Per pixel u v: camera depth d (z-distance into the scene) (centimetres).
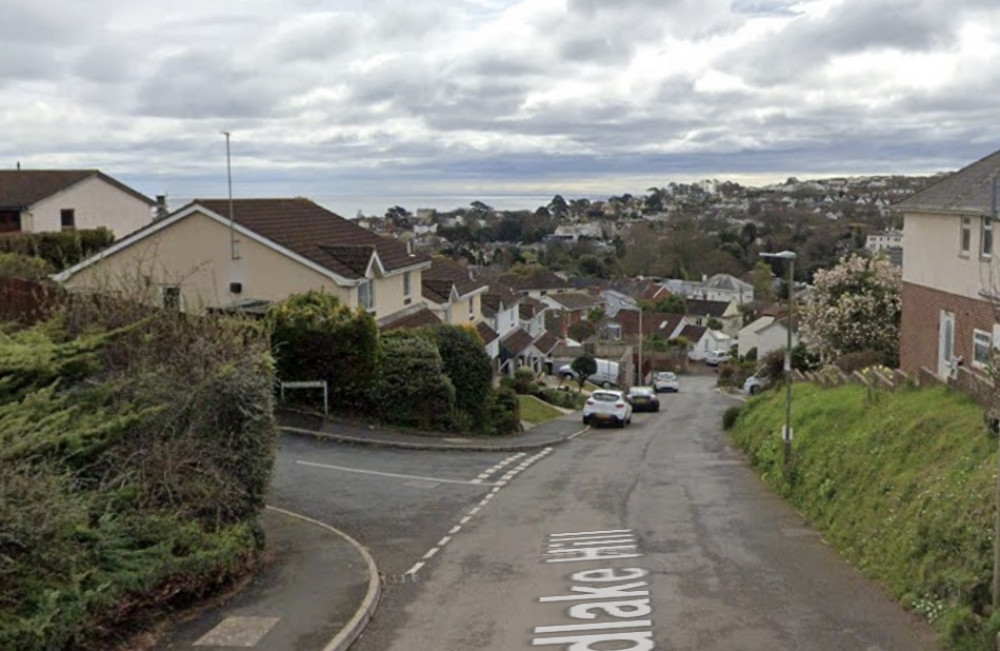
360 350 2538
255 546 1191
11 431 893
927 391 1630
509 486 1984
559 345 7888
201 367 1159
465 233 17612
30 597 770
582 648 921
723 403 5359
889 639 913
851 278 3912
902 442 1388
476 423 3006
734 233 14662
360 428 2544
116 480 975
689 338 10062
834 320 3816
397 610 1072
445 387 2744
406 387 2684
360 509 1683
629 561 1277
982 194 2269
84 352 1118
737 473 2170
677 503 1761
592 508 1722
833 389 2403
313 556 1262
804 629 953
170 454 1066
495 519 1616
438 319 3809
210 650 902
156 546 958
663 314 10569
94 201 5447
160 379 1123
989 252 2220
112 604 856
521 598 1107
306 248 3145
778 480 1869
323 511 1658
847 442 1614
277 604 1047
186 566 988
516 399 3259
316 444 2342
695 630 963
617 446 2933
